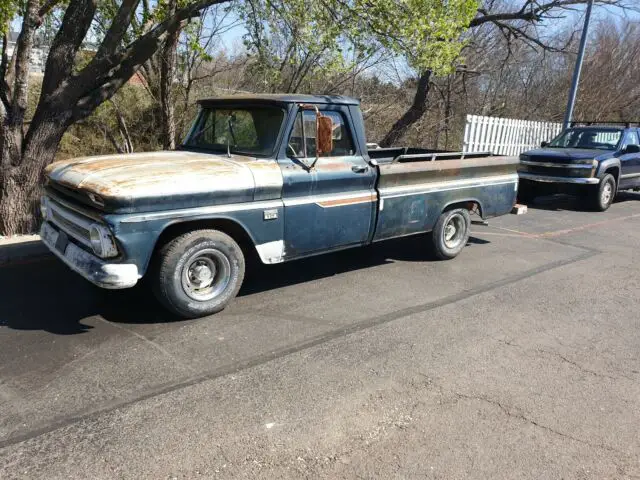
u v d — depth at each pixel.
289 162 5.11
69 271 5.85
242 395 3.54
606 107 23.33
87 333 4.36
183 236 4.46
